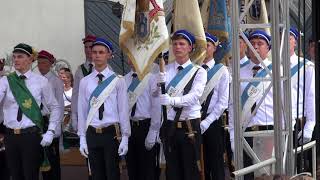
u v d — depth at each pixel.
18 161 8.67
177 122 8.01
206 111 8.85
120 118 8.29
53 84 9.90
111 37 14.88
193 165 8.05
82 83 8.45
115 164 8.28
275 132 7.23
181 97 7.93
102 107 8.24
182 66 8.18
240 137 7.40
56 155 9.80
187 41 8.18
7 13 14.38
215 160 9.09
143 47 7.71
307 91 8.40
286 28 7.39
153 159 9.05
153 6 7.64
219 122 9.03
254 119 8.10
